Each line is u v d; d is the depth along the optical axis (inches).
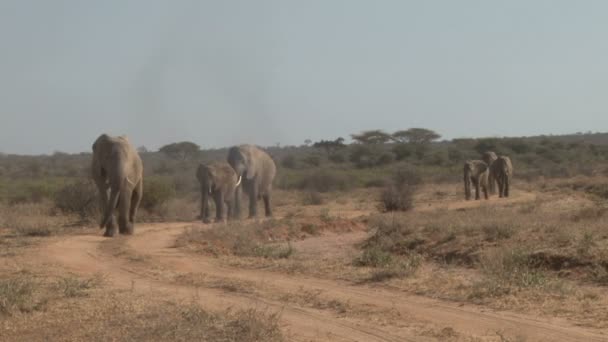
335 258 677.9
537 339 344.2
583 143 3752.5
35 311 402.9
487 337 350.3
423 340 346.9
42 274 537.6
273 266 606.5
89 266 595.8
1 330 362.9
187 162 3344.0
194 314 377.7
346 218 1022.4
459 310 415.2
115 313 395.9
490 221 742.5
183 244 751.7
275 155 4534.9
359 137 3870.6
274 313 403.2
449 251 682.2
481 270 576.7
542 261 575.5
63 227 949.2
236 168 1182.3
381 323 384.2
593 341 337.7
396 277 531.2
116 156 826.8
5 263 593.9
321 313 412.5
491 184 1669.5
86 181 1139.3
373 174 2444.6
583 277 527.8
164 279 538.6
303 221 956.0
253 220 1004.6
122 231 845.8
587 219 808.9
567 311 402.9
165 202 1202.0
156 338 339.0
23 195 1585.9
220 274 565.0
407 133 4013.3
